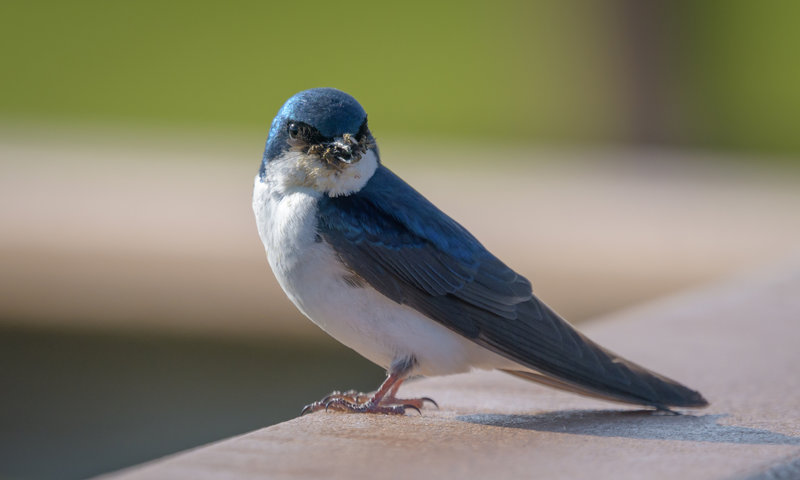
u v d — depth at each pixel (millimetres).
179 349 12180
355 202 6094
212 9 46750
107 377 11633
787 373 6312
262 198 6211
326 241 5910
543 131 37094
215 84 41719
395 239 5996
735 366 6508
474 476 4086
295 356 12125
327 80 41531
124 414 10727
